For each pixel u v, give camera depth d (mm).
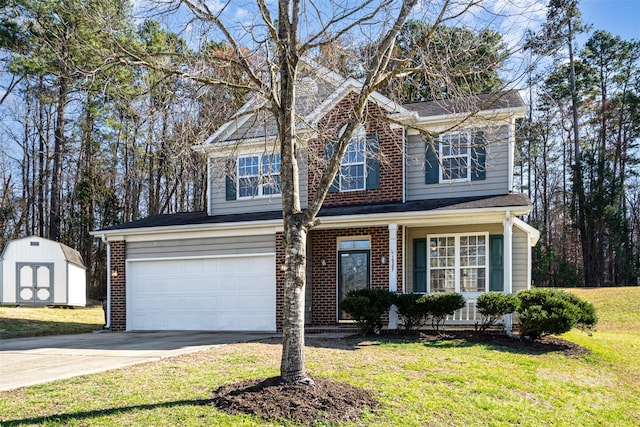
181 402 6391
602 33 37156
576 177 33625
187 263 15883
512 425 6637
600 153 35594
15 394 6859
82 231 35062
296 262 6879
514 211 12320
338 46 8398
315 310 15023
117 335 14617
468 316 13188
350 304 12180
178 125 8422
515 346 11117
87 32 8266
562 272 32938
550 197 40562
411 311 12336
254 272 15172
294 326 6828
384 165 15086
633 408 8172
